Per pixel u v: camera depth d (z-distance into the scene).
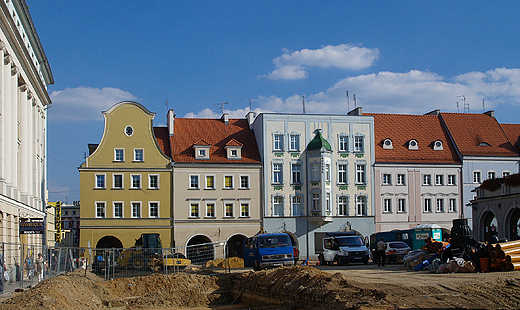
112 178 59.50
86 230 58.28
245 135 66.12
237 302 31.44
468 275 25.97
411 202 65.88
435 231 49.38
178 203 60.25
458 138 69.75
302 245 62.44
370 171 65.31
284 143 63.59
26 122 47.81
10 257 27.67
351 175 64.88
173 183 60.34
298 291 24.41
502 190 40.91
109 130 60.19
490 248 26.98
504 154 68.69
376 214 64.81
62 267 34.81
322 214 62.09
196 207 60.91
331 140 64.94
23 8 44.28
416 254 34.69
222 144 64.31
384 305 18.39
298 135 64.19
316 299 22.41
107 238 60.59
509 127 74.44
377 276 27.48
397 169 66.06
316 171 63.34
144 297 31.47
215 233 60.72
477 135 70.69
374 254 43.34
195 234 60.28
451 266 27.95
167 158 60.66
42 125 60.19
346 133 65.44
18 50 41.09
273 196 62.62
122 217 59.06
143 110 60.94
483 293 20.03
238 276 33.72
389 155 66.50
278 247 37.03
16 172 42.09
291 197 63.03
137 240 54.03
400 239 50.25
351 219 64.06
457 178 67.25
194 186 61.19
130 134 60.47
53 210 107.25
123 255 37.28
